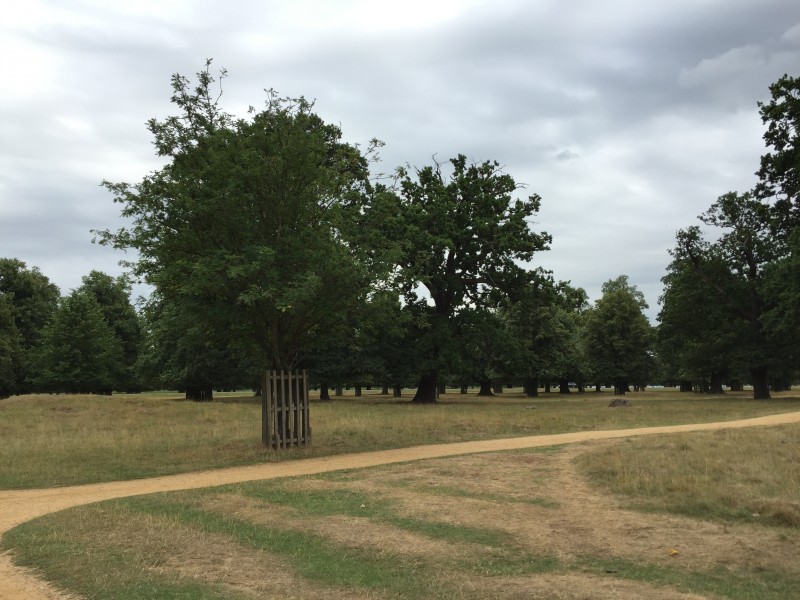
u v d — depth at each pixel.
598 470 11.93
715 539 7.59
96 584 6.15
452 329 43.00
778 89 27.09
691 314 47.09
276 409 16.92
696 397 52.12
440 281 42.28
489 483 11.27
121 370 56.62
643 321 67.69
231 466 14.37
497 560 6.87
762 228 45.19
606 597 5.67
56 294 66.19
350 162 18.62
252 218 16.38
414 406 37.34
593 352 68.62
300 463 14.51
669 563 6.73
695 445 14.55
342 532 8.00
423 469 12.83
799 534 7.80
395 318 19.03
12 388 56.19
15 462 15.05
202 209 15.35
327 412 30.03
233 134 16.34
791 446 14.52
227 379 46.50
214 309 15.97
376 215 18.47
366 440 18.52
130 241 15.97
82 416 28.28
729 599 5.67
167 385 50.16
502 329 45.53
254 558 6.97
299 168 16.33
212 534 7.98
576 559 6.89
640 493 10.13
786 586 6.02
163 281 16.20
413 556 7.00
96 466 14.48
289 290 14.61
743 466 11.91
